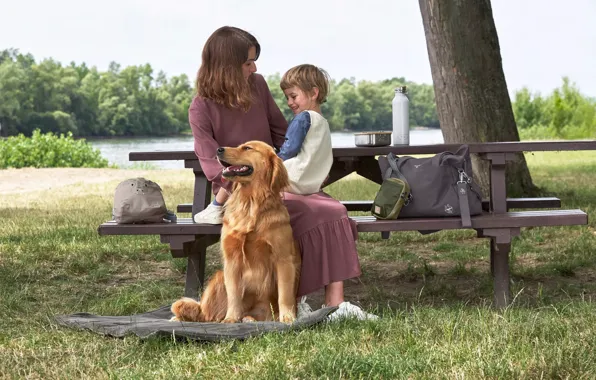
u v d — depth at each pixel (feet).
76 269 18.81
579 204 29.25
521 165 32.58
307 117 13.65
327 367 9.82
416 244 22.74
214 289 13.39
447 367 9.91
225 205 13.08
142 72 295.48
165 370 10.08
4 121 258.78
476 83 30.71
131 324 12.40
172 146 169.78
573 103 114.83
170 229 13.82
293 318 12.54
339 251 13.28
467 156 14.10
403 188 13.58
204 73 14.19
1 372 10.28
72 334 12.29
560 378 9.49
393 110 15.03
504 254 13.99
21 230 25.04
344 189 39.83
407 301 15.33
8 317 13.69
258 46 14.64
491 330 11.36
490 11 30.96
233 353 10.79
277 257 12.60
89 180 54.80
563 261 18.66
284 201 13.52
